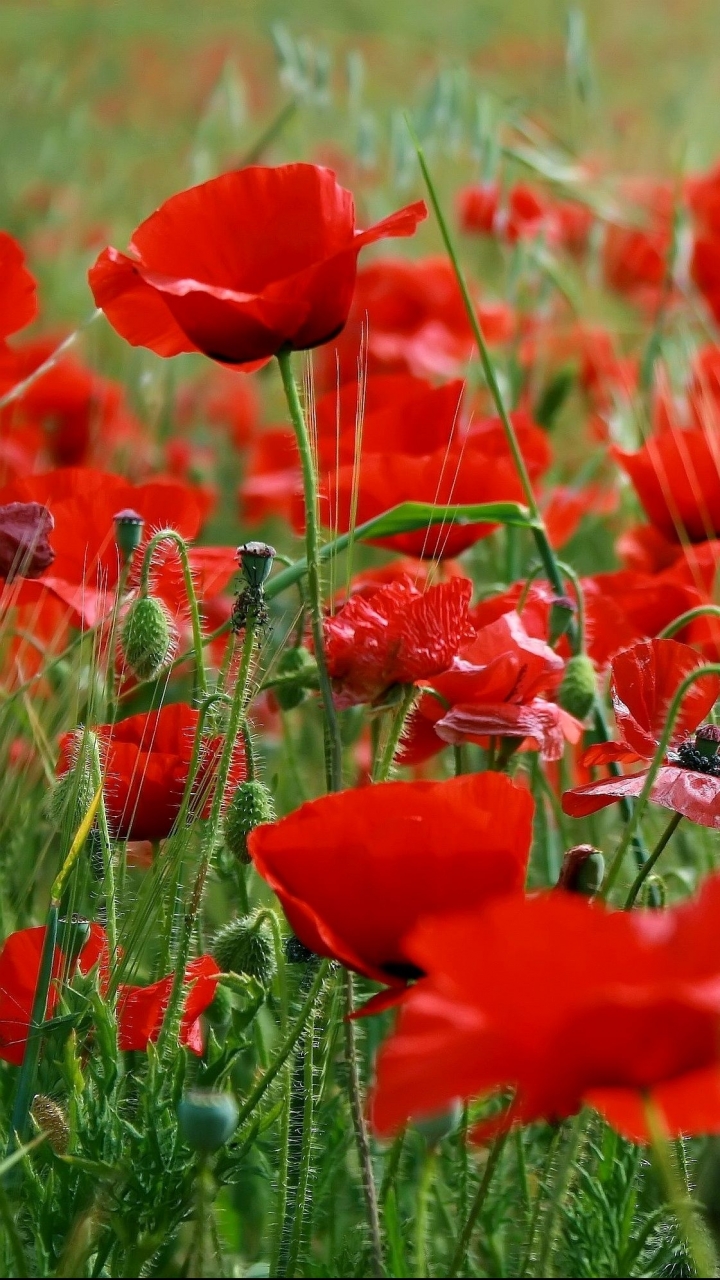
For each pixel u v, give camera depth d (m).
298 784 1.74
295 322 1.57
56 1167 1.53
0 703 1.74
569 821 1.82
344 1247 1.59
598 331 2.36
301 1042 1.55
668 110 3.87
